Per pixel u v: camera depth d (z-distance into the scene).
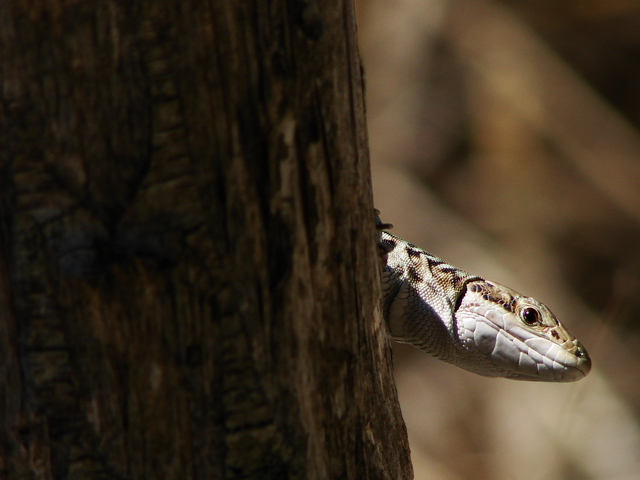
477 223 1.65
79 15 0.83
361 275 0.91
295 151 0.90
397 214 1.63
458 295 0.95
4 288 0.89
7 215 0.87
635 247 1.63
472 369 0.96
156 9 0.84
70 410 0.90
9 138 0.86
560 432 1.20
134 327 0.88
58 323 0.88
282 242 0.90
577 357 0.95
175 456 0.90
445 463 1.33
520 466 1.28
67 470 0.90
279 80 0.90
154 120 0.85
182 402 0.90
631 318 1.53
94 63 0.84
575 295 1.59
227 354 0.90
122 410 0.90
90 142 0.85
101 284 0.86
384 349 0.92
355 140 0.91
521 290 1.56
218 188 0.88
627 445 1.29
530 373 0.95
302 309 0.91
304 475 0.91
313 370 0.91
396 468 0.92
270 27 0.89
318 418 0.91
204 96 0.86
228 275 0.89
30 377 0.89
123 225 0.86
